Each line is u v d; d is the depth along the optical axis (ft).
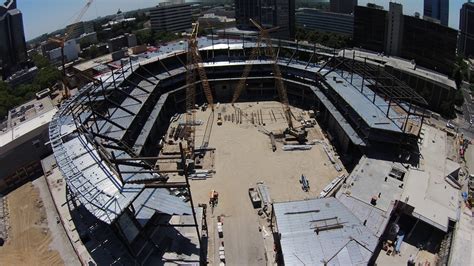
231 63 637.71
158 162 457.27
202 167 443.73
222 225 350.84
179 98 609.01
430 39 608.60
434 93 574.15
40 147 463.42
